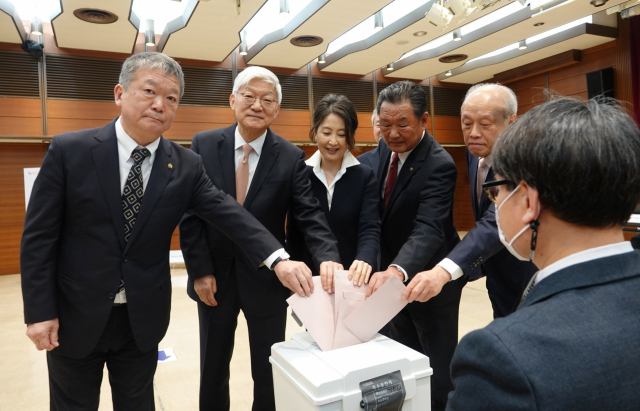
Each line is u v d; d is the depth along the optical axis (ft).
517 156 2.10
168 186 4.73
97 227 4.40
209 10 16.92
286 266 4.73
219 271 5.80
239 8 15.76
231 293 5.83
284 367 3.88
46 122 21.09
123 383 4.92
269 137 5.99
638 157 1.92
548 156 1.97
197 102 24.04
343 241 6.56
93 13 17.11
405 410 3.71
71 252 4.40
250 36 23.09
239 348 10.87
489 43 21.81
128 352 4.84
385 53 22.80
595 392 1.72
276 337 5.93
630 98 22.03
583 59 24.36
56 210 4.28
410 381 3.66
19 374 9.51
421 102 5.88
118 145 4.58
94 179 4.36
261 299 5.75
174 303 15.14
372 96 28.17
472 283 17.12
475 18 17.22
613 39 22.63
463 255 4.65
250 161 5.94
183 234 5.80
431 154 6.10
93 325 4.40
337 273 4.51
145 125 4.34
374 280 4.62
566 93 25.32
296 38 20.38
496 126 5.36
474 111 5.41
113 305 4.60
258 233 5.10
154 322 4.74
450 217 6.30
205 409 6.00
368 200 6.45
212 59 23.65
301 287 4.61
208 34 19.70
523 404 1.70
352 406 3.39
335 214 6.53
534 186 2.06
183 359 10.16
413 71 27.12
